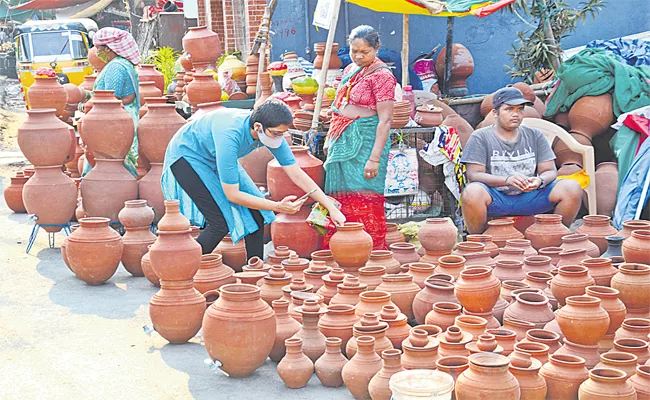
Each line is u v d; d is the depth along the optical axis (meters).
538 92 8.19
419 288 4.57
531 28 9.94
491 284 4.06
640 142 6.79
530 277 4.61
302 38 10.53
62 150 6.71
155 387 3.92
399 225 6.64
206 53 10.01
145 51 19.80
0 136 16.75
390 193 6.53
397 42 10.15
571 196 6.06
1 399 3.80
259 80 8.68
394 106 6.34
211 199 5.23
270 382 3.97
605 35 9.91
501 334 3.79
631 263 4.40
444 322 3.99
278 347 4.15
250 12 12.37
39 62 17.55
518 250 5.07
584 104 7.50
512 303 4.20
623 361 3.44
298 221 5.93
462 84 9.22
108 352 4.41
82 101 10.30
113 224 6.81
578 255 4.83
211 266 4.87
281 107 4.74
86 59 17.86
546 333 3.80
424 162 6.81
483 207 6.09
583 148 6.80
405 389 2.94
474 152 6.27
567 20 8.79
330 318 4.09
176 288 4.47
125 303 5.33
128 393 3.85
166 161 5.36
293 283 4.52
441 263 4.67
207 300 4.74
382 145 5.70
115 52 7.41
